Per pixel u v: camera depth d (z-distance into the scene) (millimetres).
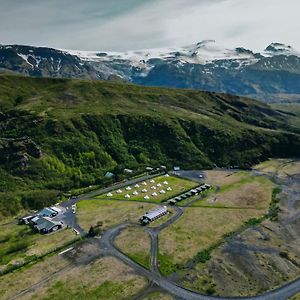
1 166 156125
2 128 192375
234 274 94688
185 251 105250
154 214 126750
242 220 126125
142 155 195875
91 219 127188
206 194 151500
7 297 86000
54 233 117312
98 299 84750
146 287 88875
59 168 166875
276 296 86250
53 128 191000
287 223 124312
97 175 171500
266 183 166625
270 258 102375
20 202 137500
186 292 87125
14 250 106562
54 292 87562
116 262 99688
